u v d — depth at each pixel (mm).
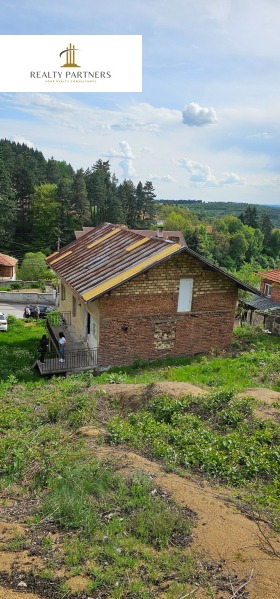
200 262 19047
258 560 4762
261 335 23422
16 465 7488
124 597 4258
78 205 78938
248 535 5223
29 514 5973
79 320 21828
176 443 8523
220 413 9789
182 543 5086
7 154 89312
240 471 7355
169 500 6027
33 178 87625
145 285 18344
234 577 4516
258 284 40062
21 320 31328
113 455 7750
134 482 6430
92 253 23266
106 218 82375
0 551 4961
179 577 4523
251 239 96812
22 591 4301
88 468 6891
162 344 19297
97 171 93375
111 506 5910
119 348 18453
